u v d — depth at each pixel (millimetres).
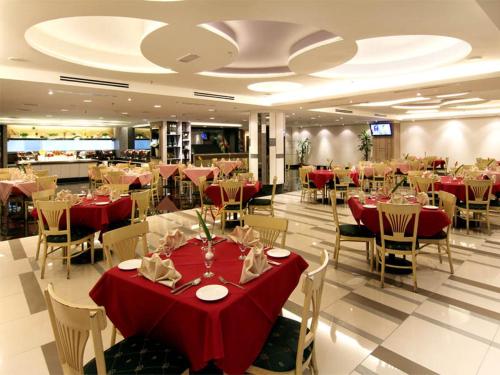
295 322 2131
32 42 4738
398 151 17391
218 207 6137
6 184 6828
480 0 2818
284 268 2250
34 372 2291
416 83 7312
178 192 11086
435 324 2852
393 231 3523
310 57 5156
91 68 6102
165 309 1818
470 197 5934
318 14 3568
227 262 2305
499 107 13828
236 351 1719
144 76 6867
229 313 1703
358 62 7254
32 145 15953
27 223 6754
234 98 9586
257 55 6293
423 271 4008
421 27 3984
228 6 3336
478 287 3572
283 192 10977
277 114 11641
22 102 8969
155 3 3287
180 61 5328
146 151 17578
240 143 22172
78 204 4434
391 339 2643
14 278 3875
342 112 13008
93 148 18391
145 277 2043
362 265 4230
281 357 1805
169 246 2520
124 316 2055
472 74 6484
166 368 1682
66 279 3846
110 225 4543
